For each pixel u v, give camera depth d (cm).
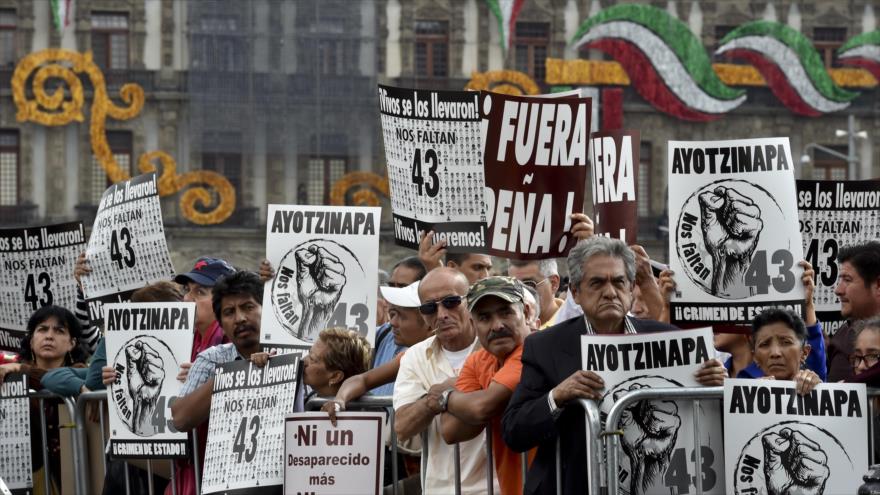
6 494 2277
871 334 1922
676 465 1719
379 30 13600
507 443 1741
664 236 13875
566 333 1758
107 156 13062
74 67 13050
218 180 13075
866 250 2091
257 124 13175
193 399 2091
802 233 2216
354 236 2167
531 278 2528
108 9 13188
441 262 2203
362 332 2150
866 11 14225
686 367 1711
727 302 1927
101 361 2488
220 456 2039
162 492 2416
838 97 14050
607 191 2136
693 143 1939
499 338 1844
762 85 13975
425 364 1988
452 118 2211
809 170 14150
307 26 13225
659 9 13862
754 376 2047
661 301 2039
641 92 13800
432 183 2217
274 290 2161
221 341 2480
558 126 2108
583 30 13750
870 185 2211
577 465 1725
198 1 13062
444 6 13712
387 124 2247
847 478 1702
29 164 13038
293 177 13262
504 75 13662
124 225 2530
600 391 1697
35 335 2602
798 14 14162
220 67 13112
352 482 1928
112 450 2264
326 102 13275
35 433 2598
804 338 1884
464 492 1939
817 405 1708
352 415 1933
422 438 1975
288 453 1944
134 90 13162
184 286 2631
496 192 2112
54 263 2733
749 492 1717
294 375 2009
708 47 13988
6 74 13012
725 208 1927
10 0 13025
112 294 2542
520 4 13688
